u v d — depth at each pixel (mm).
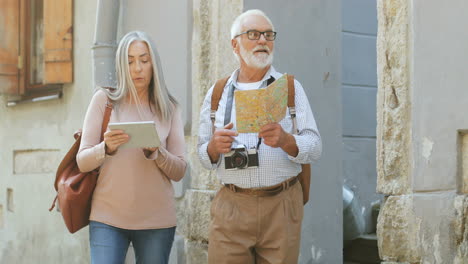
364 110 6574
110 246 3369
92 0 6152
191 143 4906
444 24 3217
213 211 3279
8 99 7375
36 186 6957
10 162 7379
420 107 3328
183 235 4965
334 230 4883
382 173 3508
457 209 3119
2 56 6926
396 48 3449
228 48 4594
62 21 6418
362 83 6586
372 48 6672
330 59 4891
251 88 3324
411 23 3387
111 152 3305
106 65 5449
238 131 3023
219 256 3225
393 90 3469
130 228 3404
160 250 3471
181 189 4969
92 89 6129
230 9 4570
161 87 3561
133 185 3410
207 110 3420
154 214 3447
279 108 3004
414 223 3330
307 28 4762
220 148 3141
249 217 3162
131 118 3506
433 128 3260
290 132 3209
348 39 6520
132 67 3486
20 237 7180
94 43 5484
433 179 3254
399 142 3434
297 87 3279
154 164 3475
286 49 4641
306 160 3162
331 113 4883
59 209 3670
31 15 7055
